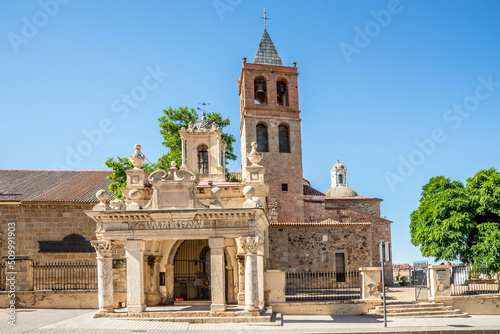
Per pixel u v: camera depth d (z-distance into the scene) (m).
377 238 41.69
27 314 19.77
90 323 16.58
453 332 16.17
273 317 19.08
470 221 30.11
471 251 29.91
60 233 29.16
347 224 35.16
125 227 18.22
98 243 18.25
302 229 34.94
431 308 21.44
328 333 15.15
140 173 23.23
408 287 39.75
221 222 18.09
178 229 18.11
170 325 16.44
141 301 18.11
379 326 17.31
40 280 27.84
